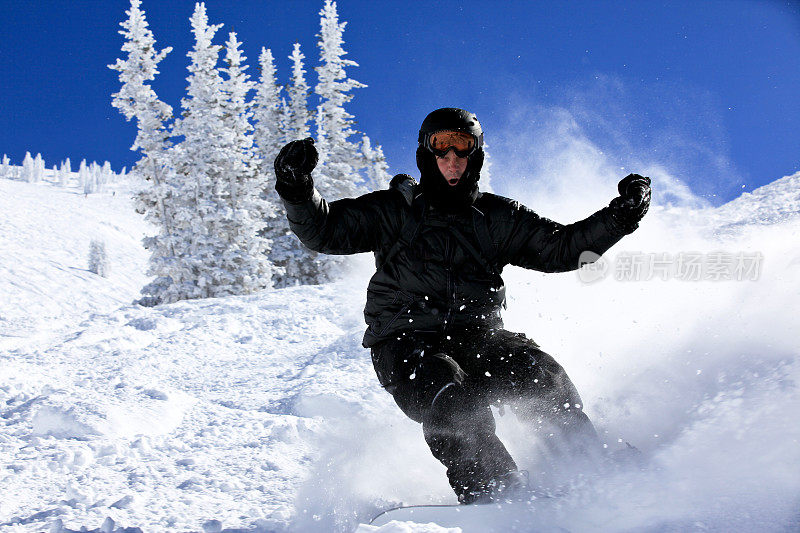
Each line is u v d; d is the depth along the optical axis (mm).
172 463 4059
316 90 28656
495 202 2977
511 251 2990
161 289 24516
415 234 2898
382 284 2963
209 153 25516
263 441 4492
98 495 3418
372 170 31109
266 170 28609
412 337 2869
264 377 7145
